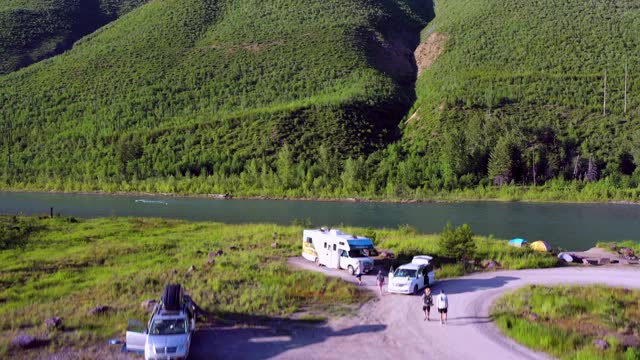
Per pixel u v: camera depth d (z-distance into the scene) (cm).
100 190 14062
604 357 2167
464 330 2605
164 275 3675
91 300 3091
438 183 12181
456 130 13538
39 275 3866
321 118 15700
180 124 17250
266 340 2470
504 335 2528
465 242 4406
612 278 3809
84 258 4462
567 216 8281
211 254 4531
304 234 4519
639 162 11825
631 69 16162
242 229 6388
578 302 3027
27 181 15200
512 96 15375
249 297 3120
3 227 5947
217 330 2595
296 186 12631
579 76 16000
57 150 16988
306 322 2742
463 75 17912
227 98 19562
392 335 2544
